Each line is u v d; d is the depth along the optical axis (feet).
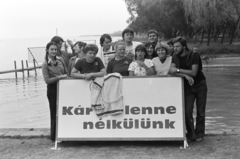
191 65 16.62
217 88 42.34
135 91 16.88
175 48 16.76
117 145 17.24
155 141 17.80
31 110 32.89
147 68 17.44
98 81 16.89
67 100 17.20
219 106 31.01
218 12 98.37
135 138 16.67
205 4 98.07
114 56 18.97
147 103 16.83
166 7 138.00
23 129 21.07
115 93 16.83
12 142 18.35
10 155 16.03
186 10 107.14
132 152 16.01
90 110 17.06
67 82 17.26
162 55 17.17
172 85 16.83
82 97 17.13
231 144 16.94
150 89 16.87
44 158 15.46
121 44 17.93
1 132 20.25
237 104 31.73
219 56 89.56
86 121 17.03
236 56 88.22
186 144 16.51
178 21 141.08
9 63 113.91
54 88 17.76
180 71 16.58
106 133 16.87
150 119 16.76
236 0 95.96
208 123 24.73
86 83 17.13
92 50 16.94
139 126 16.76
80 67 17.43
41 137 19.22
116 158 15.17
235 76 55.21
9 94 45.50
